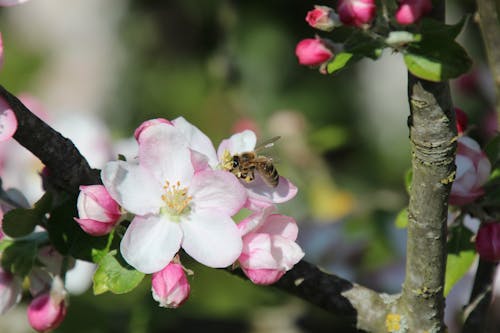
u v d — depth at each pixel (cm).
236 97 82
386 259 62
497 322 55
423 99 41
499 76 49
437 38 41
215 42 84
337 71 42
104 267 43
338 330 59
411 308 45
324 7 43
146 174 43
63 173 44
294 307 60
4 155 57
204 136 45
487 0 48
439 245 44
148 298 59
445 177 42
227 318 60
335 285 46
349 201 67
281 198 44
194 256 42
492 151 47
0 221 47
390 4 42
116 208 43
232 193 43
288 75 84
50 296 45
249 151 45
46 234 46
